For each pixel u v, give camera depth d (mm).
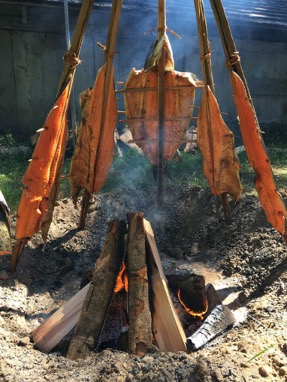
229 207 1518
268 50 2945
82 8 1118
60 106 1132
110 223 1065
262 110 3045
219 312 1023
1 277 1203
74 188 1346
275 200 1183
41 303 1169
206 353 903
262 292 1225
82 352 913
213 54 2814
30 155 2354
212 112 1190
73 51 1139
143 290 976
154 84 1213
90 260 1431
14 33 2471
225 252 1457
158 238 1586
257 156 1175
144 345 918
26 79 2549
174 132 1264
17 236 1152
